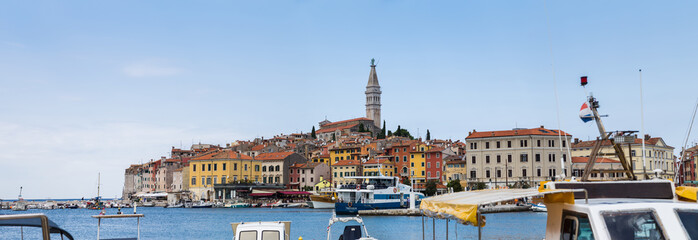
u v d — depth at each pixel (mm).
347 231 40750
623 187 13430
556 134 160125
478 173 165875
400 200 117938
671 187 13070
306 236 72188
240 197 193375
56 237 43031
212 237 78000
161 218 124875
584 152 163750
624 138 16531
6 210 193750
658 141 153500
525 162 158500
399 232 76688
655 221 10422
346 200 115500
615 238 10352
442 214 15016
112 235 81125
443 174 189250
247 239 30656
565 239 12500
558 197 12805
